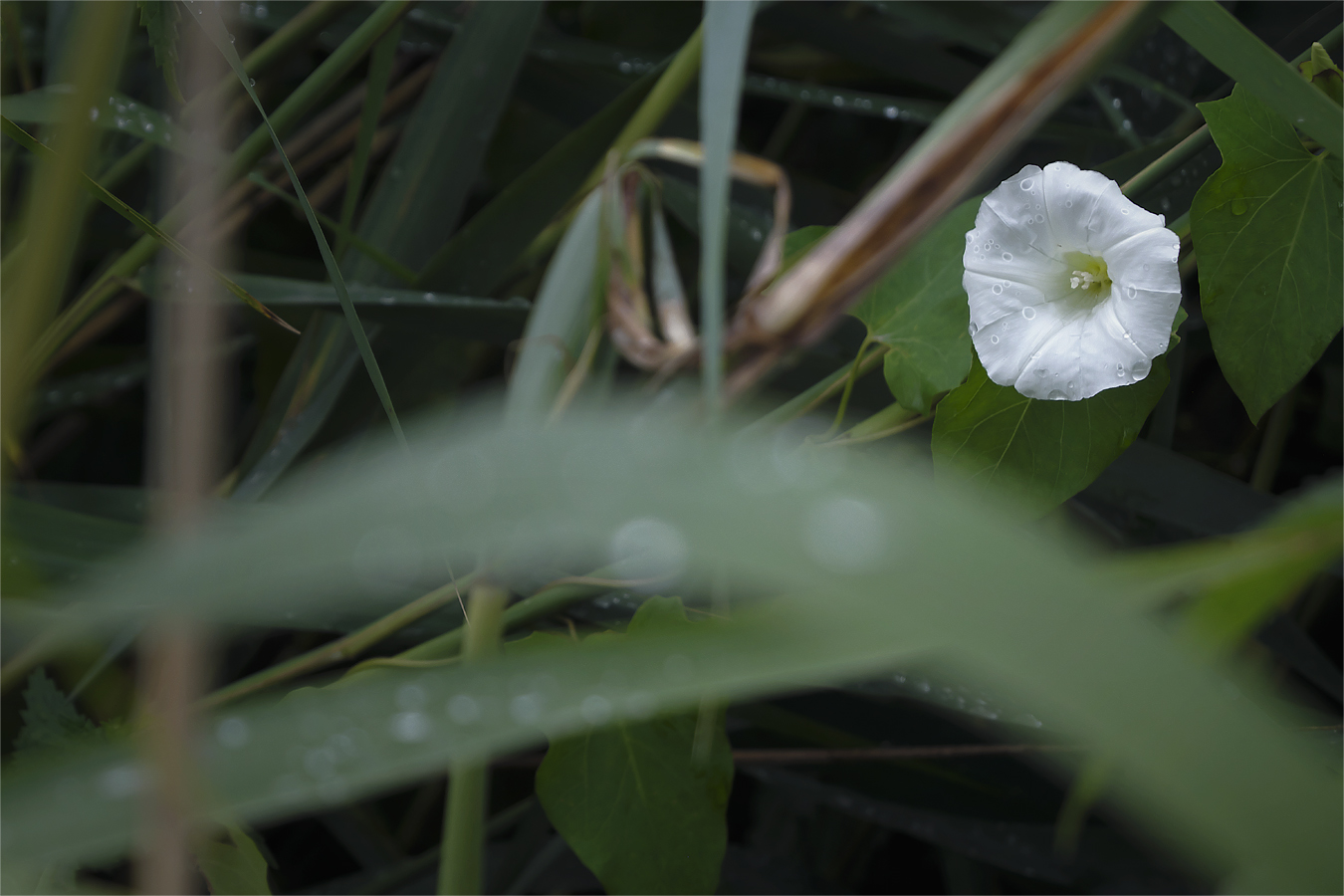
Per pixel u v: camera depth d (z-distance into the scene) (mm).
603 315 938
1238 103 882
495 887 1062
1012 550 478
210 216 773
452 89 1079
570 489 490
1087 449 888
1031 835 1058
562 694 604
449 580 972
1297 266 879
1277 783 466
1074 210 874
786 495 485
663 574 917
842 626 519
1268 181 880
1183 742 465
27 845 565
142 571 473
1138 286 868
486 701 626
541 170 1060
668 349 891
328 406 1039
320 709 641
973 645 464
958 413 895
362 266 1079
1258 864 462
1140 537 1075
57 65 1004
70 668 955
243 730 627
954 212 907
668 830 907
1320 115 825
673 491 489
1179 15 829
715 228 789
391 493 480
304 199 865
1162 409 1051
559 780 909
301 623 989
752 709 1076
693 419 794
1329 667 1043
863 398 1031
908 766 1080
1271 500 1014
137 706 914
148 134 989
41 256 684
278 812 697
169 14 871
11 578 835
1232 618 645
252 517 974
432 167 1081
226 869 895
